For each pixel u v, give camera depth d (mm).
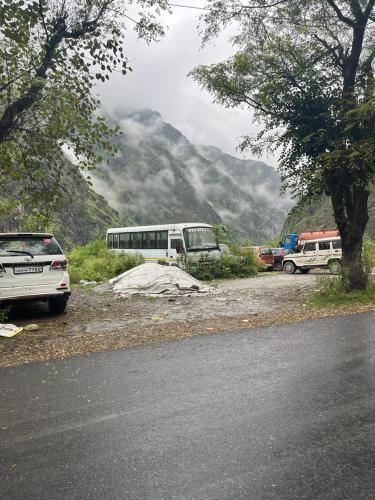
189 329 8758
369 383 4883
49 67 8797
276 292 15430
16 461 3309
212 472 3047
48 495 2820
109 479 3002
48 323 10125
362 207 12570
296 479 2922
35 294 9961
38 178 10336
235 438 3586
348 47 12781
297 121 12820
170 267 18000
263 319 9703
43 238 10398
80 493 2832
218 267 24016
